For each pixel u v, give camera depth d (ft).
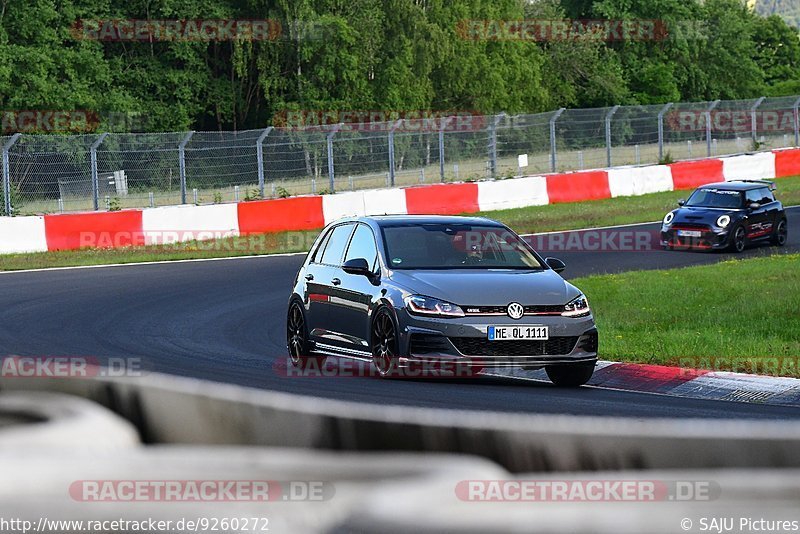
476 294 118.93
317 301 135.74
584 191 446.19
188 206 343.46
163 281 238.89
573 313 120.37
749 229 300.40
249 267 266.77
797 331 149.48
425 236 131.95
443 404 99.35
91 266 272.31
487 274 124.67
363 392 107.76
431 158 471.21
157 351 146.92
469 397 105.50
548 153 497.05
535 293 120.26
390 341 120.78
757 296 185.37
